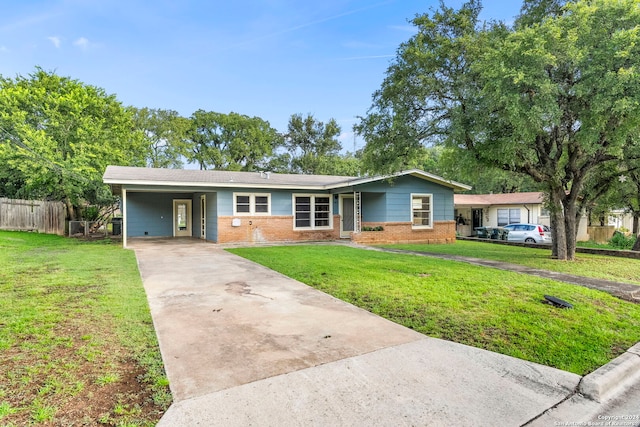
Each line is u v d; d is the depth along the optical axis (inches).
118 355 138.0
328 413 102.8
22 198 844.0
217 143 1604.3
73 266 336.8
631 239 751.7
